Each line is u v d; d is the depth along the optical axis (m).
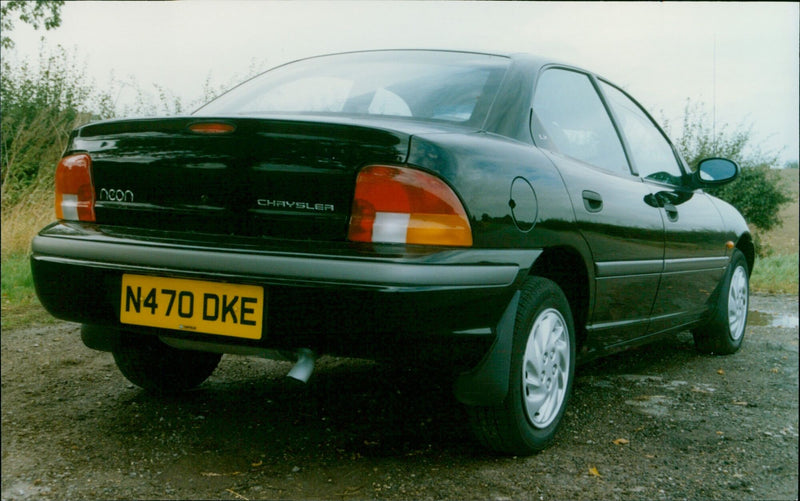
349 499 2.33
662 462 2.77
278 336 2.22
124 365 3.16
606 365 4.29
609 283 3.11
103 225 2.57
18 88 9.02
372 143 2.25
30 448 2.71
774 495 2.52
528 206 2.54
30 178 8.29
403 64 3.08
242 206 2.34
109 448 2.72
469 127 2.63
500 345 2.45
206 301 2.30
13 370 3.78
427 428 2.99
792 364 4.50
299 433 2.90
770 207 13.20
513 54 3.17
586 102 3.45
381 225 2.21
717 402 3.59
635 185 3.48
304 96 2.97
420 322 2.15
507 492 2.41
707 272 4.23
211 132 2.38
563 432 3.05
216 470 2.53
